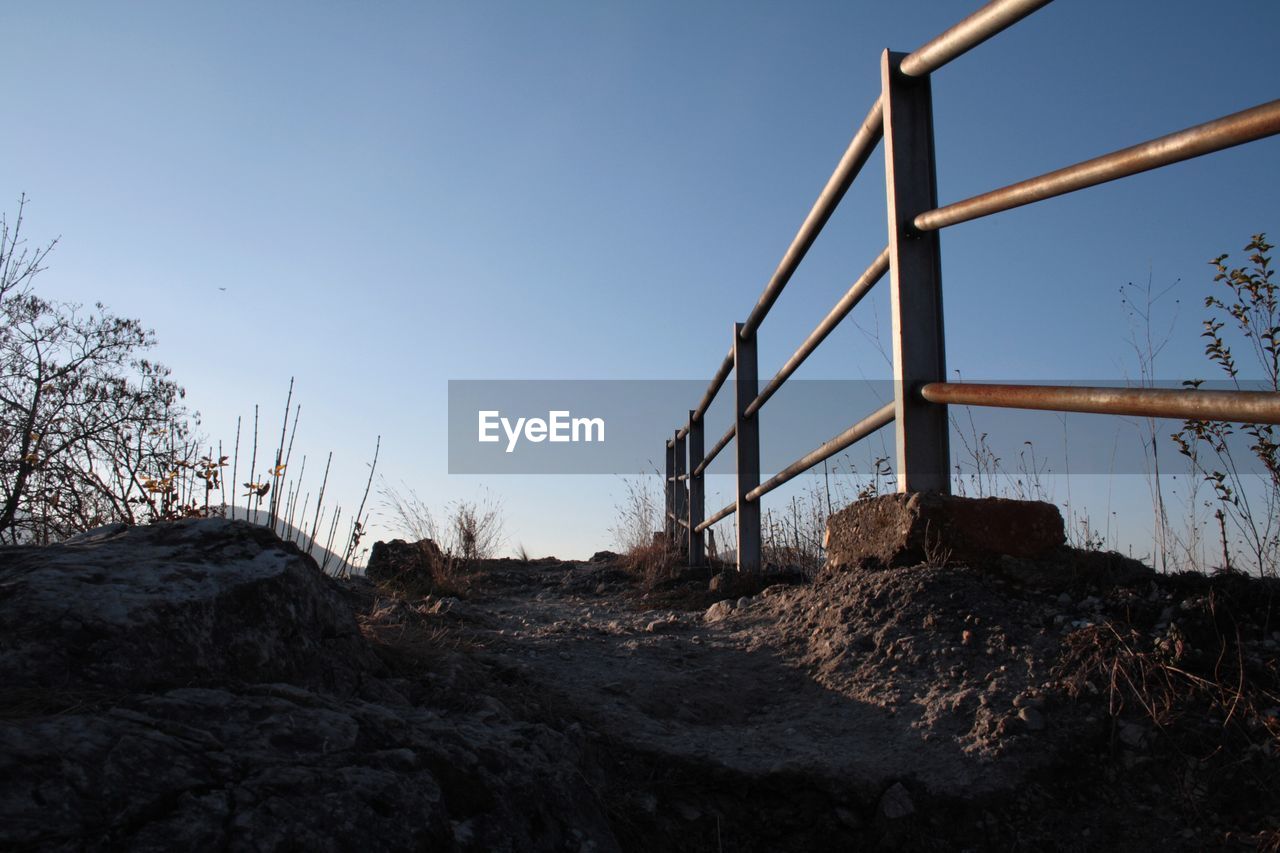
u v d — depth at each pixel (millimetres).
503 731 2240
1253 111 1864
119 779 1421
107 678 1833
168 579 2137
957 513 3320
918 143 3551
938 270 3512
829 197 4027
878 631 3139
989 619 3037
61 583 2010
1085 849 2223
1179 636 2668
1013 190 2752
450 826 1691
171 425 7582
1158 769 2385
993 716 2572
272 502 4191
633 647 3445
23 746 1408
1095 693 2609
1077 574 3178
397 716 1990
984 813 2314
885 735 2641
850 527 3896
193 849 1364
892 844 2277
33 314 8086
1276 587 2865
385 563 6930
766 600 4137
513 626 4086
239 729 1723
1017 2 2676
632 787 2436
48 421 7203
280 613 2270
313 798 1533
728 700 3014
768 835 2355
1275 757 2312
